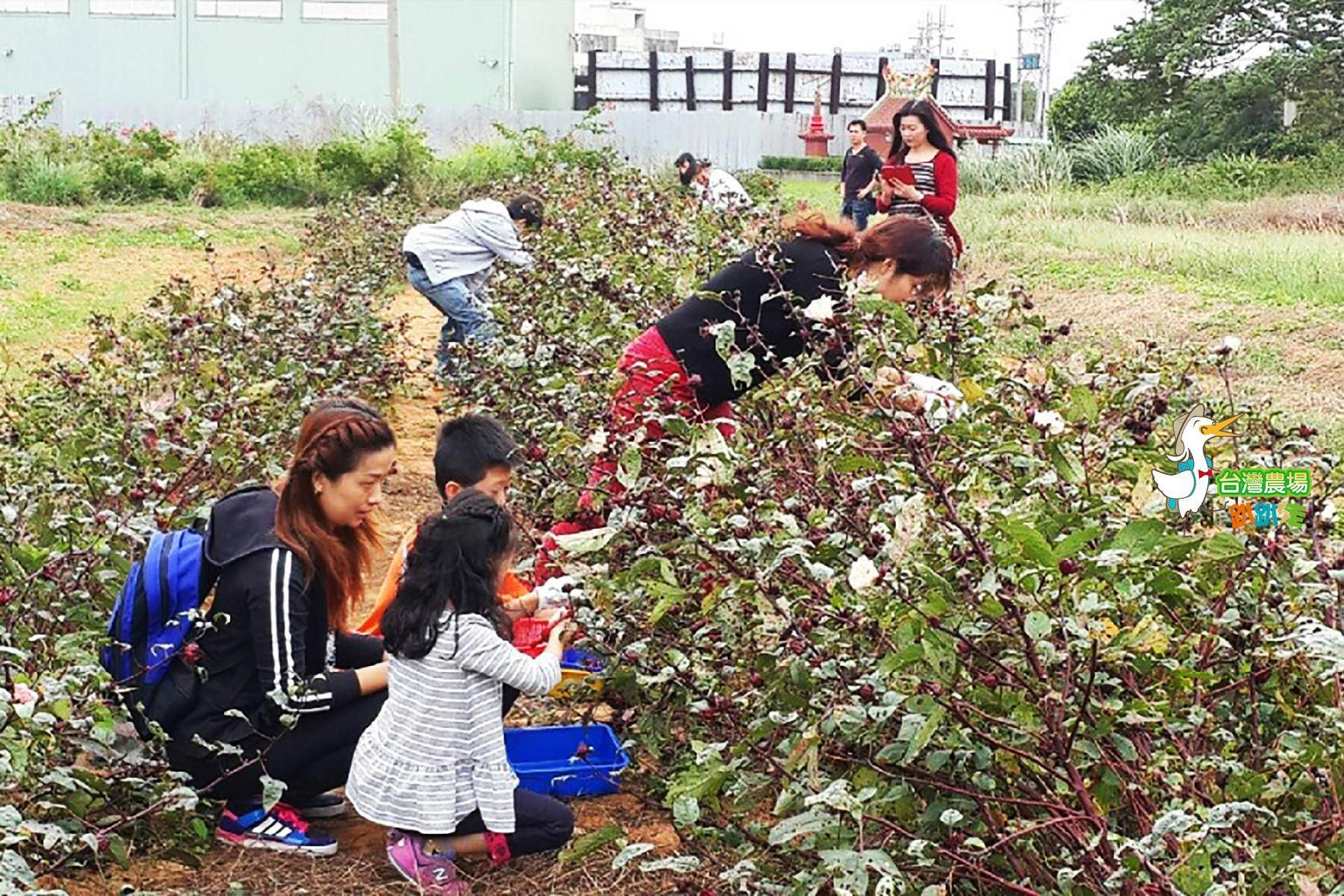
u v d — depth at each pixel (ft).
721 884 12.85
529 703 17.95
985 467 13.74
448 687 13.76
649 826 15.02
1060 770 11.44
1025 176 92.02
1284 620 12.32
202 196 79.61
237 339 24.99
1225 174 93.04
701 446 14.15
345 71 137.49
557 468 18.28
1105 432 15.03
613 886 13.99
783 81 156.35
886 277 17.20
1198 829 9.67
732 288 17.48
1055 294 47.96
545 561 16.06
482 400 22.66
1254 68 110.93
